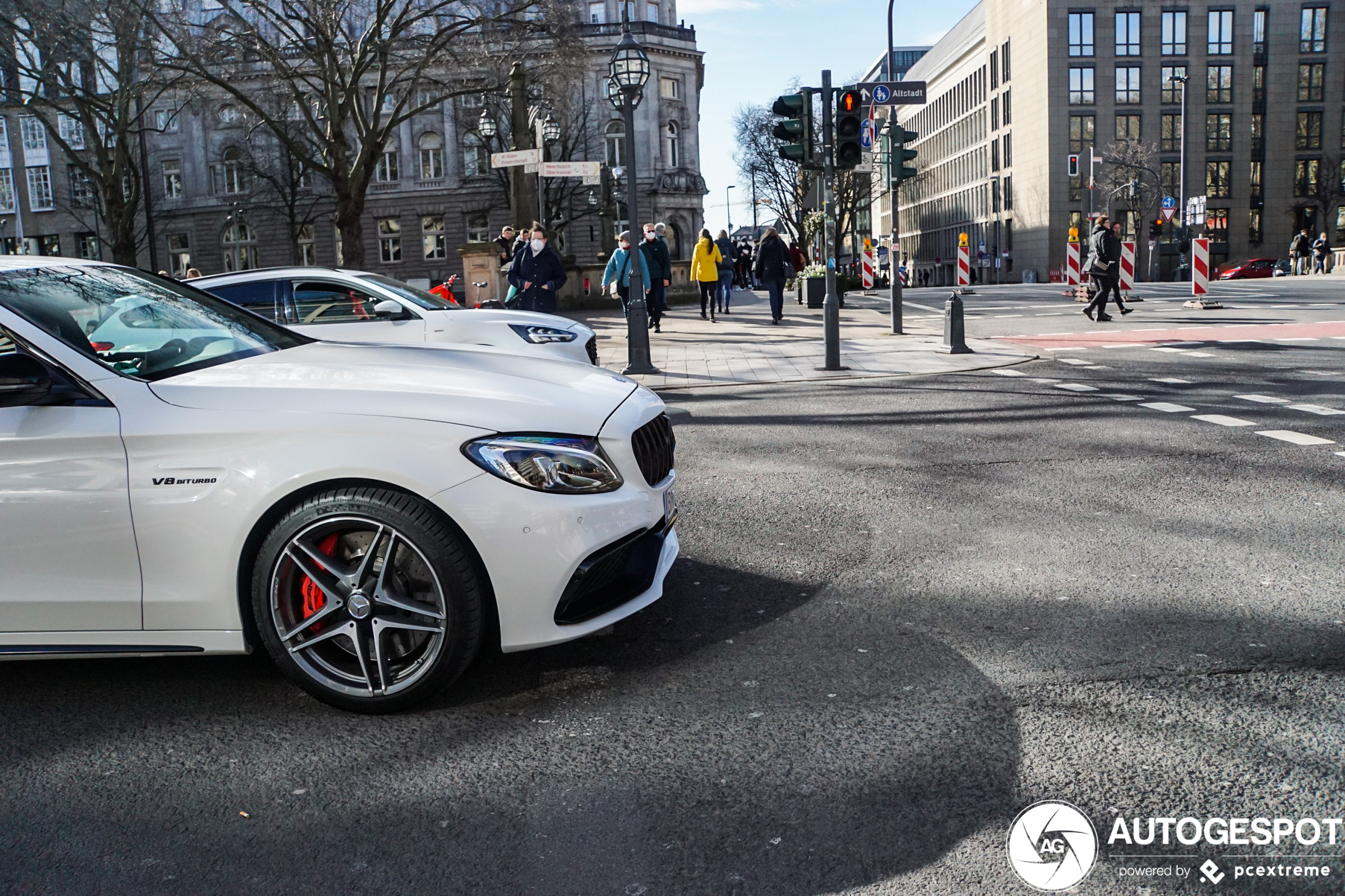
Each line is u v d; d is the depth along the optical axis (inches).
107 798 115.5
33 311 141.8
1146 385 418.0
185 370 147.4
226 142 2260.1
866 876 95.9
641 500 140.4
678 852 100.9
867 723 126.7
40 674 152.1
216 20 1083.3
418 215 2383.1
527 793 113.3
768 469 281.4
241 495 130.6
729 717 130.1
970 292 1338.6
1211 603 163.9
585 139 2266.2
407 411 132.3
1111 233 741.3
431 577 130.6
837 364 515.5
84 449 133.4
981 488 249.1
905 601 170.7
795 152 518.0
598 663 149.0
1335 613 157.3
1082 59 3026.6
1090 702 130.1
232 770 121.3
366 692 133.2
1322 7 2994.6
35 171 2417.6
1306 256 2014.0
